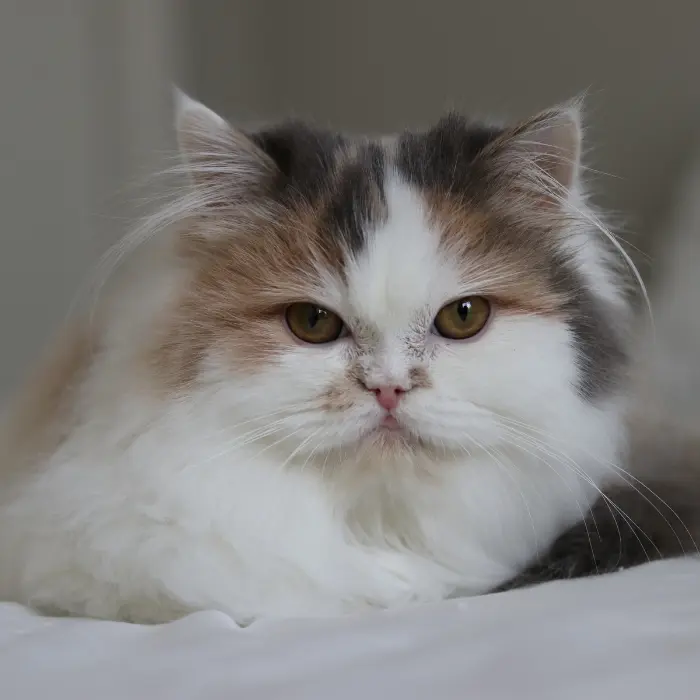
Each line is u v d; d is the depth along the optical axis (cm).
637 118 271
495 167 129
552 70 281
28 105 271
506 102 287
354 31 307
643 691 65
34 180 273
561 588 103
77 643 89
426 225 122
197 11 312
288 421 116
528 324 122
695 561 117
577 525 130
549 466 125
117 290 144
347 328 120
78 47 281
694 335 220
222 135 130
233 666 78
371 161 129
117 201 246
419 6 297
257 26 318
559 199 133
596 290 135
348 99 311
